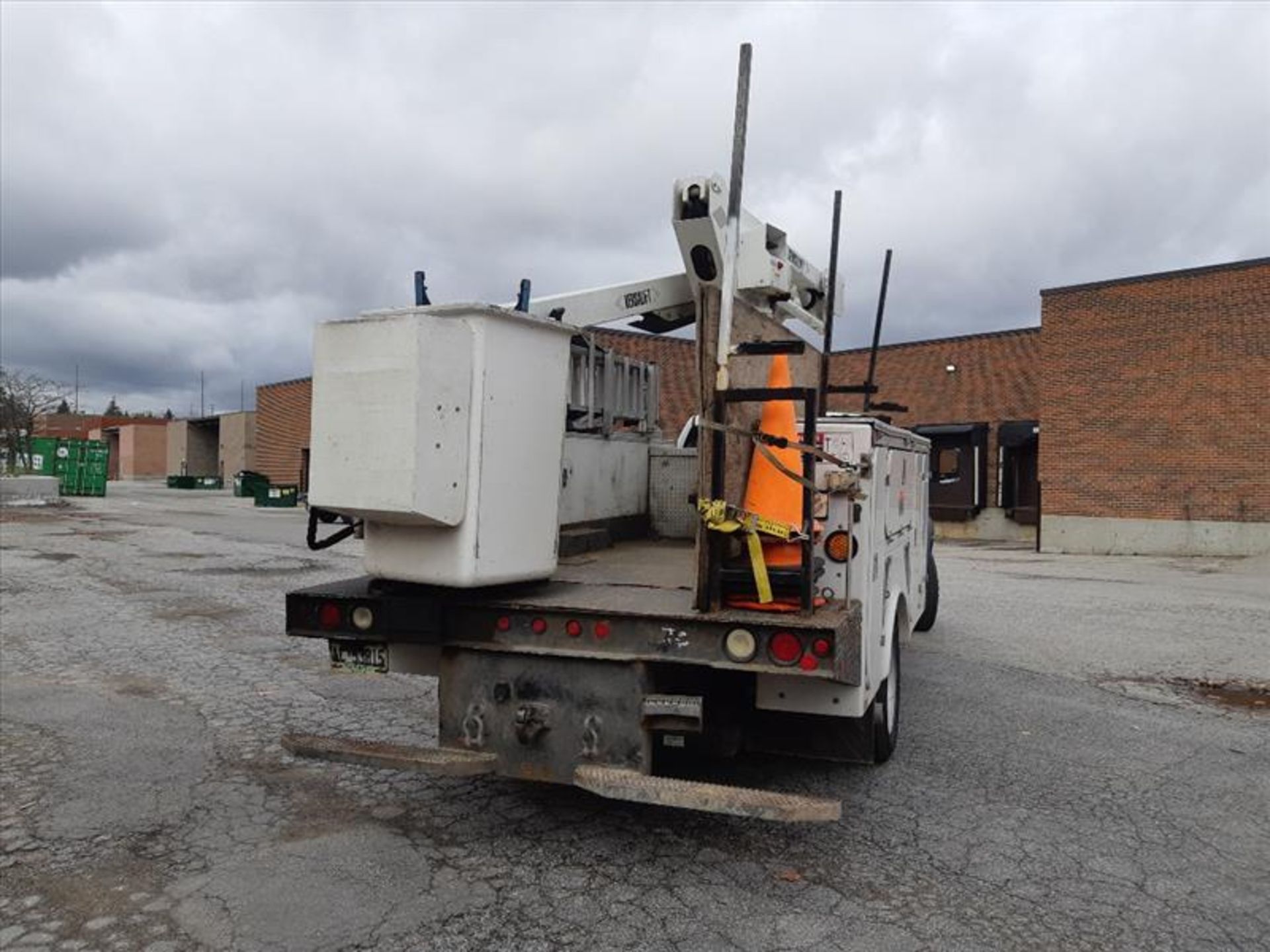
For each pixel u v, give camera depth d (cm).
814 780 518
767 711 471
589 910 363
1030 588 1438
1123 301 2198
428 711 655
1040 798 495
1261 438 2023
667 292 672
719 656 378
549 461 450
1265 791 511
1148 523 2155
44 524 2350
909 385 2914
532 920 354
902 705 686
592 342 600
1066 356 2272
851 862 411
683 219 566
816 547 423
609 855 416
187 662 807
